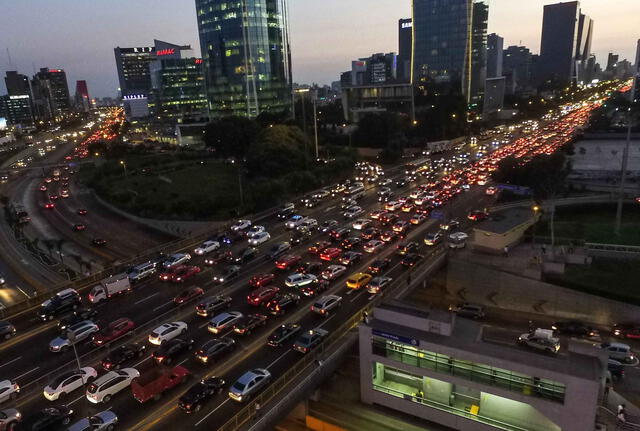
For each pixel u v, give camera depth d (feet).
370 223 243.81
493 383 91.09
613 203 242.78
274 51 630.74
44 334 141.79
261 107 624.59
